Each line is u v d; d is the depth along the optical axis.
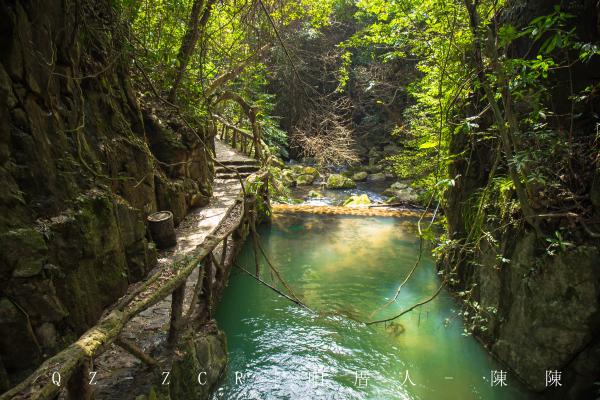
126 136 4.66
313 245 8.07
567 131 4.15
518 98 4.12
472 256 5.49
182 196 6.28
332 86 15.24
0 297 2.50
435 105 6.41
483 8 4.50
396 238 8.42
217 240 4.20
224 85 9.21
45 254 2.81
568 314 3.75
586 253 3.65
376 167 15.19
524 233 4.27
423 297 6.05
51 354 2.80
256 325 5.35
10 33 2.68
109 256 3.80
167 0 5.32
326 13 8.73
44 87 3.10
